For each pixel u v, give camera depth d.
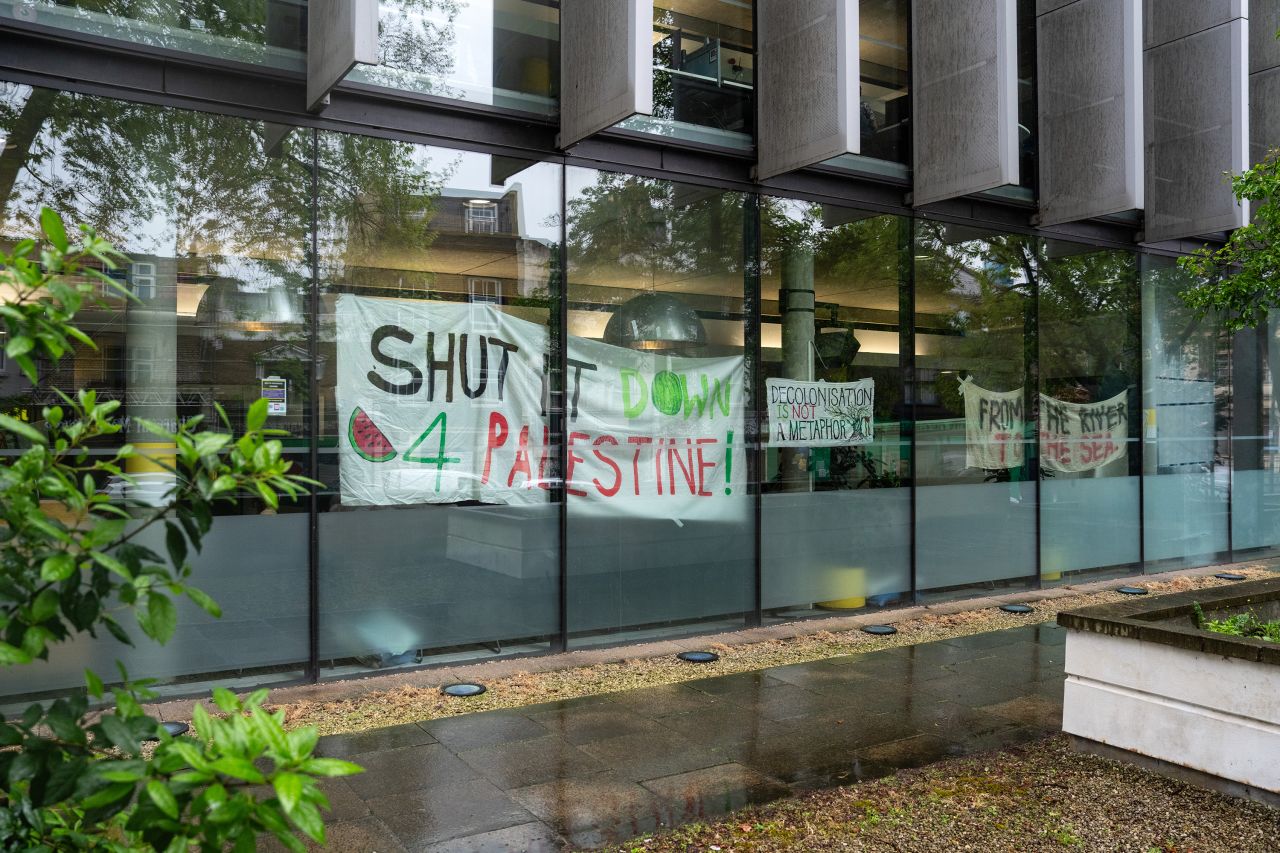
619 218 9.05
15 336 2.13
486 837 4.68
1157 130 12.52
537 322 8.62
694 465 9.46
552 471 8.70
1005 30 9.46
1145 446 13.22
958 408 11.30
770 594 9.95
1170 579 12.75
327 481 7.66
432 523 8.12
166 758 1.84
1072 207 11.29
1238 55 11.55
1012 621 10.15
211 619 7.21
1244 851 4.63
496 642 8.41
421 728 6.42
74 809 2.30
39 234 6.65
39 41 6.59
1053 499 12.20
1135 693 5.80
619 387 9.05
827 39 8.73
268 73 7.35
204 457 2.21
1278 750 5.09
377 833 4.71
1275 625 6.73
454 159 8.27
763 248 9.90
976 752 6.05
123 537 2.23
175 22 7.07
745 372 9.78
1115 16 10.80
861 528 10.56
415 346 8.05
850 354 10.48
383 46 7.88
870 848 4.64
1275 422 14.80
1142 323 13.15
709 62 9.59
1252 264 7.98
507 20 8.49
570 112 8.30
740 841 4.69
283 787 1.70
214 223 7.27
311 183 7.63
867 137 10.50
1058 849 4.66
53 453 2.22
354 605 7.77
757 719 6.69
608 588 8.98
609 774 5.58
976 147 9.77
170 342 7.09
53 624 2.14
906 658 8.50
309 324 7.61
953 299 11.25
